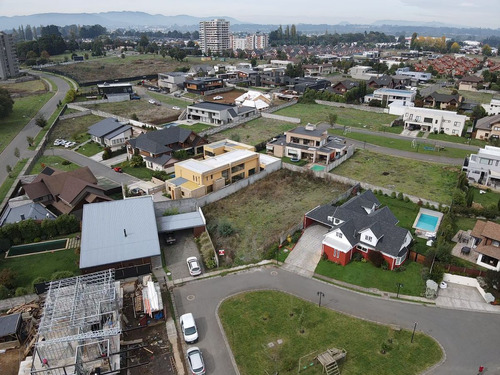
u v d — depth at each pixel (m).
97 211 44.84
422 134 90.00
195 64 198.75
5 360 30.50
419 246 45.06
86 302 31.66
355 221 44.81
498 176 60.72
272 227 50.16
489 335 32.59
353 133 90.44
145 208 46.00
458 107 110.56
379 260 41.12
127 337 32.47
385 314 34.94
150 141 71.50
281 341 31.89
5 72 162.62
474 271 38.78
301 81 143.12
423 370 29.16
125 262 40.09
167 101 125.62
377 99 118.12
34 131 93.25
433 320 34.22
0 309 35.84
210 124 98.06
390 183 62.72
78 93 126.50
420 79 157.25
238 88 145.00
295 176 65.81
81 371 27.20
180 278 40.16
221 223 50.81
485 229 41.91
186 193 55.78
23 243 46.78
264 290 38.16
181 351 31.12
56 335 29.16
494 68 186.75
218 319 34.38
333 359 29.20
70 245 46.41
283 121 100.50
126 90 130.50
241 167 62.84
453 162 71.88
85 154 78.56
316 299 36.94
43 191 54.88
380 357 30.30
